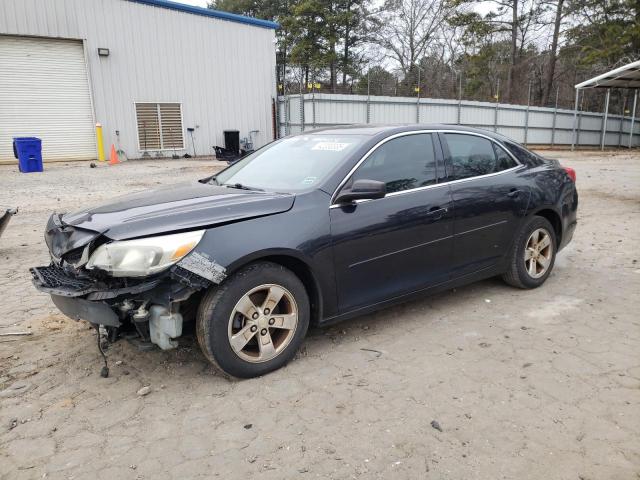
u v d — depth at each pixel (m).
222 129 25.12
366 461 2.64
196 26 23.64
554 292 5.12
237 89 25.25
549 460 2.63
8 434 2.90
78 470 2.60
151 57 22.75
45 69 20.94
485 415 3.02
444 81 47.00
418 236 4.14
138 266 3.01
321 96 25.00
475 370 3.56
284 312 3.60
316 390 3.33
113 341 3.33
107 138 22.36
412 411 3.07
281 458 2.67
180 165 20.11
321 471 2.57
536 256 5.16
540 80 46.50
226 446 2.78
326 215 3.67
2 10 19.70
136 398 3.26
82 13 21.02
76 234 3.34
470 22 40.28
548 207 5.12
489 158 4.85
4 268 6.11
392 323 4.40
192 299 3.36
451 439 2.80
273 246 3.37
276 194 3.74
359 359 3.74
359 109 26.23
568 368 3.57
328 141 4.36
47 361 3.76
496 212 4.68
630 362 3.64
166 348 3.21
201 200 3.64
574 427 2.89
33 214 9.52
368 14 44.22
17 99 20.70
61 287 3.21
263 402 3.19
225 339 3.28
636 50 37.09
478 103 30.38
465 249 4.52
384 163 4.11
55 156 21.69
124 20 21.91
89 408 3.15
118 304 3.10
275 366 3.54
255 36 25.34
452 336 4.12
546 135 34.06
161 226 3.16
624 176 15.70
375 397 3.23
